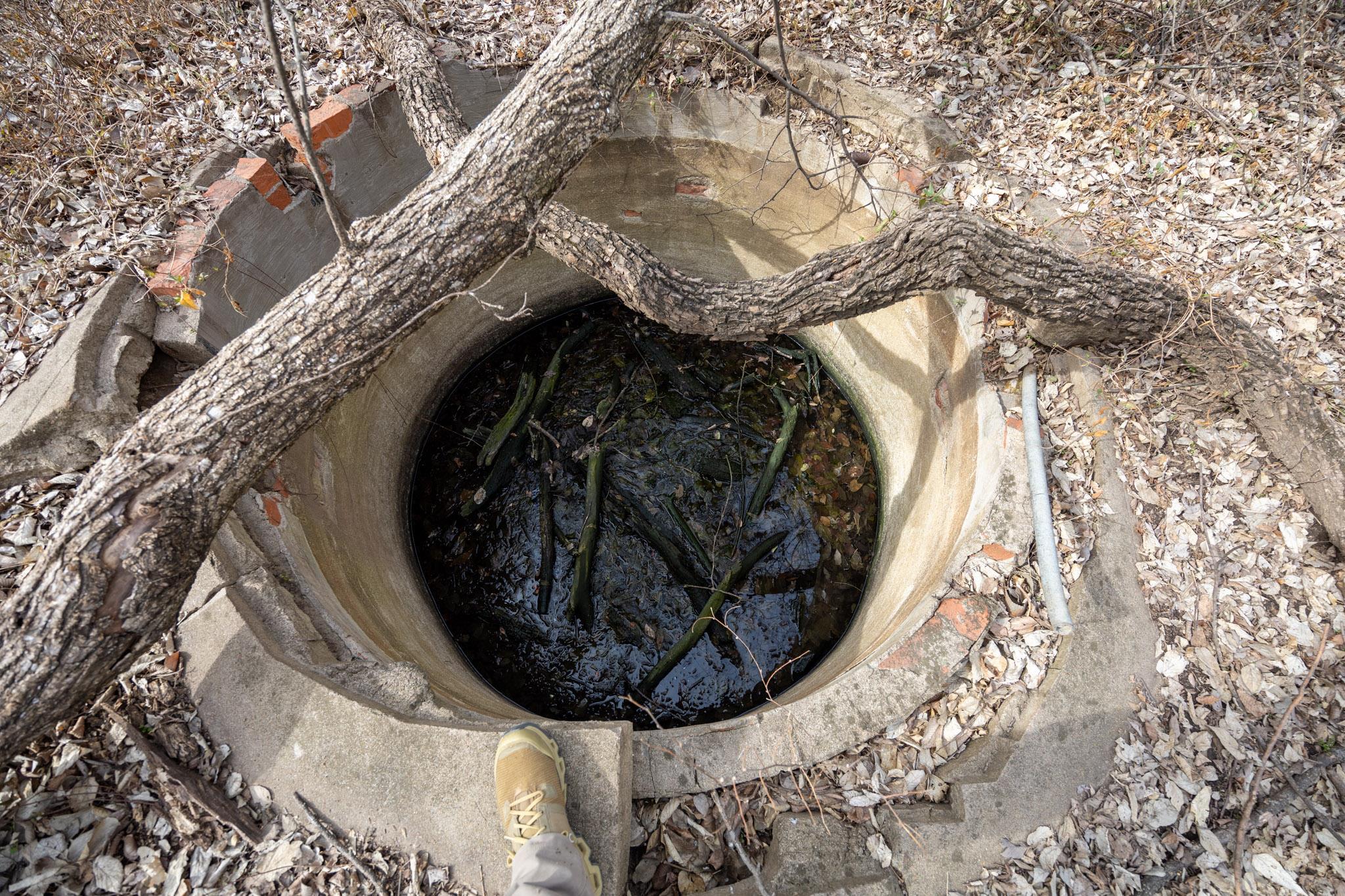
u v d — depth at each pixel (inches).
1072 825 84.4
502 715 109.4
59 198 119.3
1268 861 83.0
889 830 84.4
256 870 78.4
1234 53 156.5
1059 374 122.3
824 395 202.7
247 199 127.3
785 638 170.6
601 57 97.3
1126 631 97.0
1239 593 101.0
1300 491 107.6
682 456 191.8
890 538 166.2
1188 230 135.4
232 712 85.5
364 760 82.9
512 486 187.6
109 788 81.4
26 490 98.7
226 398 82.7
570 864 71.2
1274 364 107.5
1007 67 158.9
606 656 169.0
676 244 201.6
